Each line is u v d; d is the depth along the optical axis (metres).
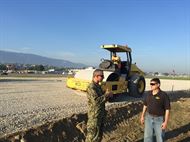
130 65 16.39
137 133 10.80
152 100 7.49
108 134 10.15
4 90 18.42
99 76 6.92
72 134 9.09
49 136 8.32
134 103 14.14
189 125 12.53
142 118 7.82
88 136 6.92
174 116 13.70
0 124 8.83
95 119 6.83
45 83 26.92
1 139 7.30
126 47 16.09
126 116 12.36
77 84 14.52
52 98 15.34
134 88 16.22
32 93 17.30
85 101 14.65
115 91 14.65
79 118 10.13
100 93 6.93
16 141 7.48
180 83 40.28
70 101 14.47
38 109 11.67
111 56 16.34
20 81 29.09
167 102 7.38
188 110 15.33
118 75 14.98
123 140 9.81
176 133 11.20
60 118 10.03
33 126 8.76
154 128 7.51
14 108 11.69
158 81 7.46
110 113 11.62
